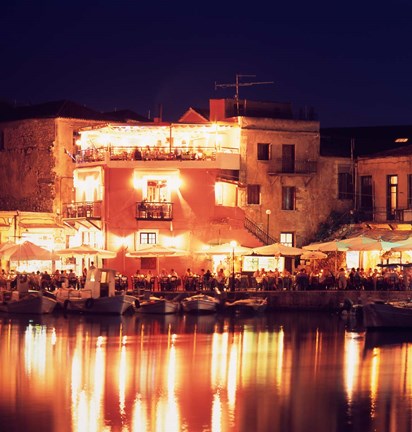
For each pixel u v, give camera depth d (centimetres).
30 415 3947
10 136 9319
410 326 6600
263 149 8906
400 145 9562
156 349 5628
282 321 7138
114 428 3784
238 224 8700
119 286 7950
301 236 9012
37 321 6981
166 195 8606
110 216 8538
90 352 5488
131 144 8850
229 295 7769
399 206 8881
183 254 8050
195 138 8781
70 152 9056
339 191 9175
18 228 8700
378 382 4688
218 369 4981
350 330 6638
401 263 7912
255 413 4034
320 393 4425
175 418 3934
